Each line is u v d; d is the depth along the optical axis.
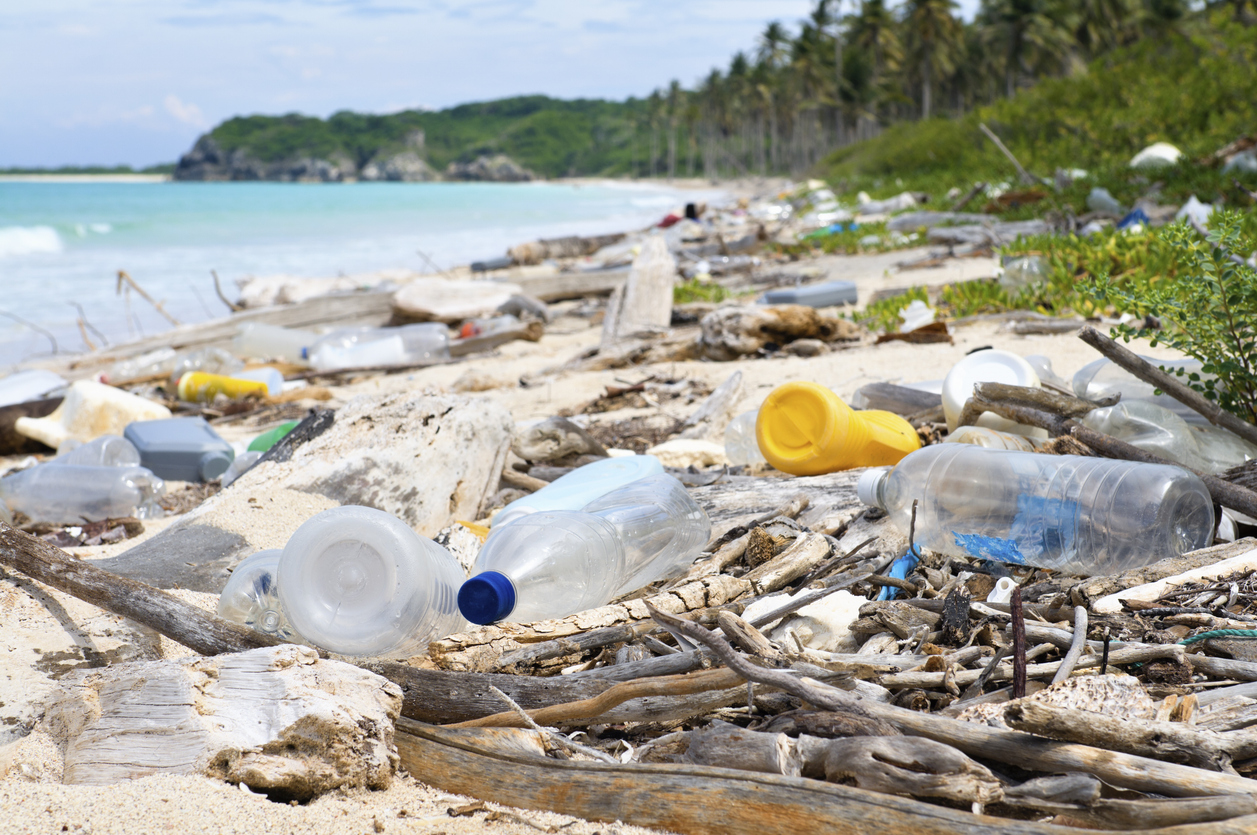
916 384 5.19
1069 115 20.98
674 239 19.39
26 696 2.21
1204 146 14.62
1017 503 2.90
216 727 2.00
